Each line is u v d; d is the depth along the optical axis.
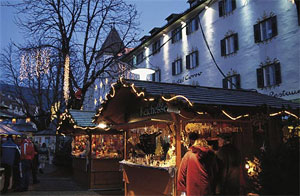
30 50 15.37
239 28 16.81
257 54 15.41
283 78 13.80
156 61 26.27
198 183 4.88
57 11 17.73
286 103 7.26
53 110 19.83
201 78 19.91
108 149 11.23
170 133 6.52
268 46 14.77
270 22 14.85
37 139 30.06
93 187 10.44
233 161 4.92
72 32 18.38
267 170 4.23
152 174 6.42
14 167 9.71
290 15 13.64
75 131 13.28
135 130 8.31
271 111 6.26
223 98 6.17
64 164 16.66
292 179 4.01
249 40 16.05
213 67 18.77
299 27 13.15
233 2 17.38
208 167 5.03
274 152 4.30
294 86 13.21
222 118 5.99
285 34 13.86
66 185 11.84
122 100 7.91
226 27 17.86
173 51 23.62
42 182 12.71
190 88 7.05
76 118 11.23
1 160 9.31
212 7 19.19
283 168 4.10
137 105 7.62
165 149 6.76
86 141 11.84
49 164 24.23
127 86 6.42
